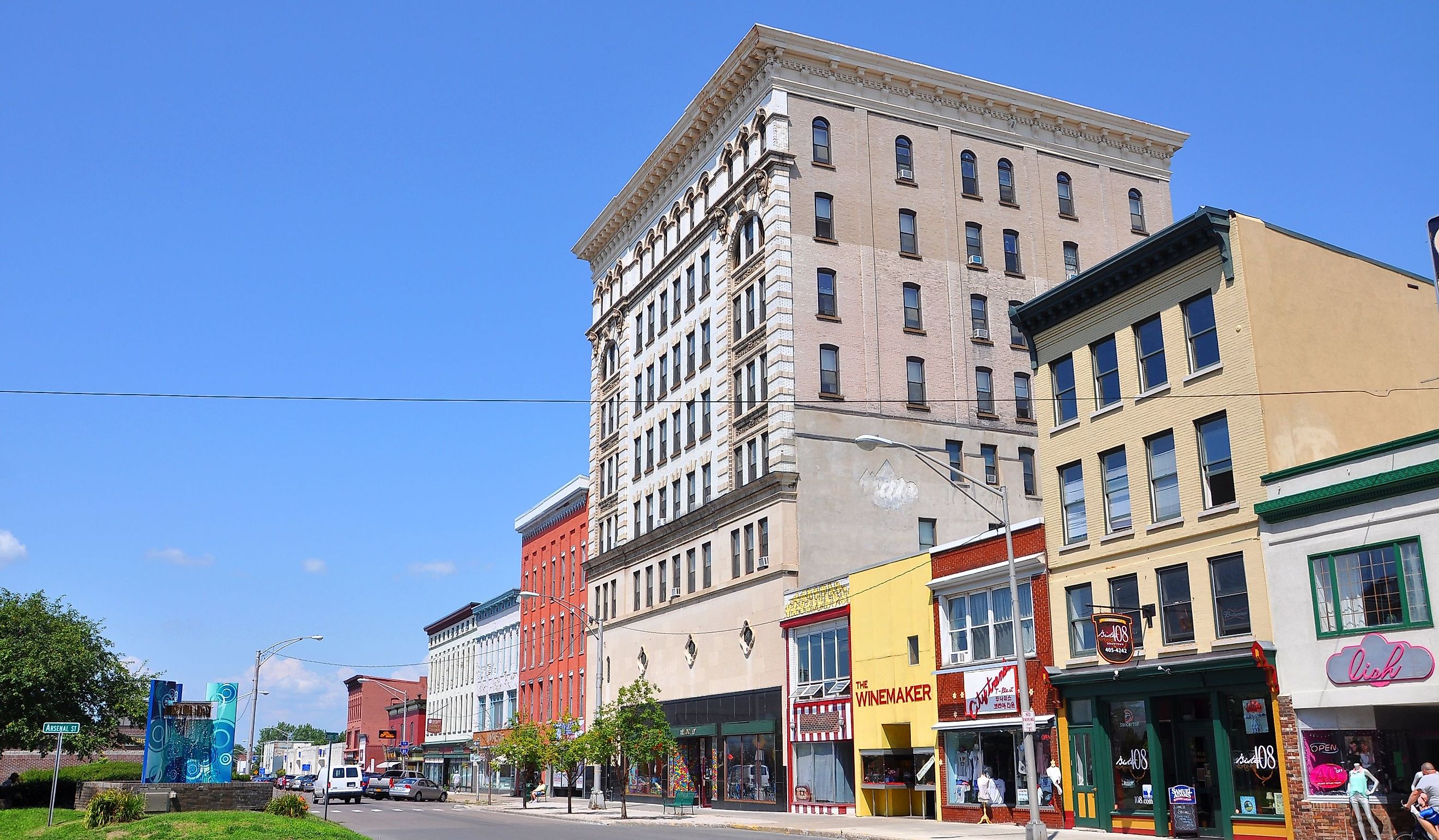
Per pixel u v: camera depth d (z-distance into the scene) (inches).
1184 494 1149.1
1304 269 1153.4
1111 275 1250.0
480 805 2613.2
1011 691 1341.0
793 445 1939.0
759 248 2082.9
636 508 2605.8
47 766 2928.2
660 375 2524.6
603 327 2881.4
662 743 1886.1
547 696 3134.8
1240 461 1093.1
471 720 3941.9
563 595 3095.5
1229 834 1064.8
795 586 1891.0
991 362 2128.4
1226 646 1074.1
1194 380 1152.8
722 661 2086.6
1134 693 1176.2
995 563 1387.8
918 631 1524.4
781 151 2042.3
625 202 2721.5
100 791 1518.2
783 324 1975.9
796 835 1357.0
